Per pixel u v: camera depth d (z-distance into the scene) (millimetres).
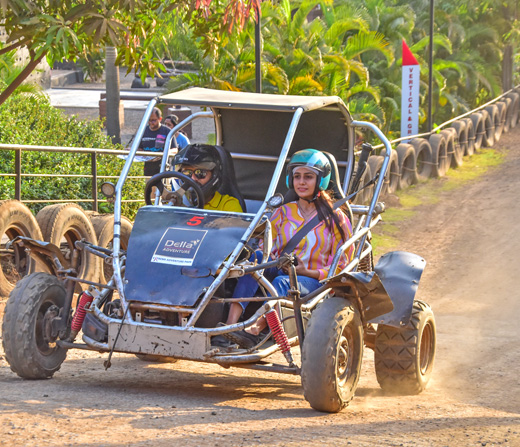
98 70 180875
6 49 38375
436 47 137625
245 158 29109
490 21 153875
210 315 19844
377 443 15758
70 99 135750
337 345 18875
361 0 116250
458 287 47031
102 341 20203
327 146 28203
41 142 55875
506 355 30297
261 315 19516
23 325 20469
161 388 21859
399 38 116938
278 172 21969
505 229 63250
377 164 68062
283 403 20719
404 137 83812
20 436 14883
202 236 20906
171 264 20266
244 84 80000
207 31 42625
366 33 97000
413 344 23000
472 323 37625
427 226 65688
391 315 22125
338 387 19031
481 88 154500
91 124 65875
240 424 16891
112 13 34000
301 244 22250
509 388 24562
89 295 20688
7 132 53875
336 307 19422
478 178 89812
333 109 26734
